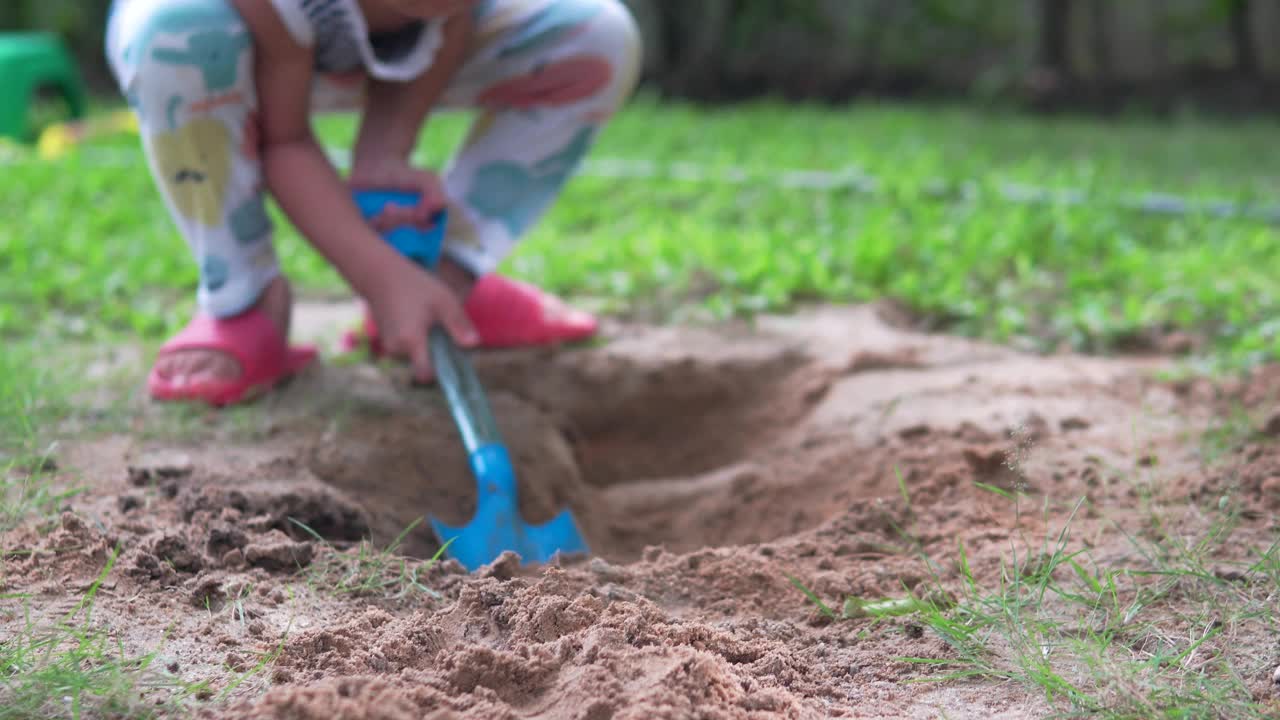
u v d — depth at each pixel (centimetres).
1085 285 245
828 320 232
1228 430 185
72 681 140
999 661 149
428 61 188
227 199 191
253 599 154
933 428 191
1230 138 432
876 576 161
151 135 187
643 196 314
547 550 172
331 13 183
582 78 199
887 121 478
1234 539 163
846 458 188
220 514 166
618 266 254
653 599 158
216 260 194
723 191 313
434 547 176
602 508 192
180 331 207
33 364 206
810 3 629
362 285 190
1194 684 144
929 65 633
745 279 243
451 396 182
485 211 204
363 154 195
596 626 147
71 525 160
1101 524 168
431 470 188
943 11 632
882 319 234
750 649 149
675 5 623
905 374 210
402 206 193
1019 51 626
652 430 212
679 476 208
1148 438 186
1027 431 180
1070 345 222
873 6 636
